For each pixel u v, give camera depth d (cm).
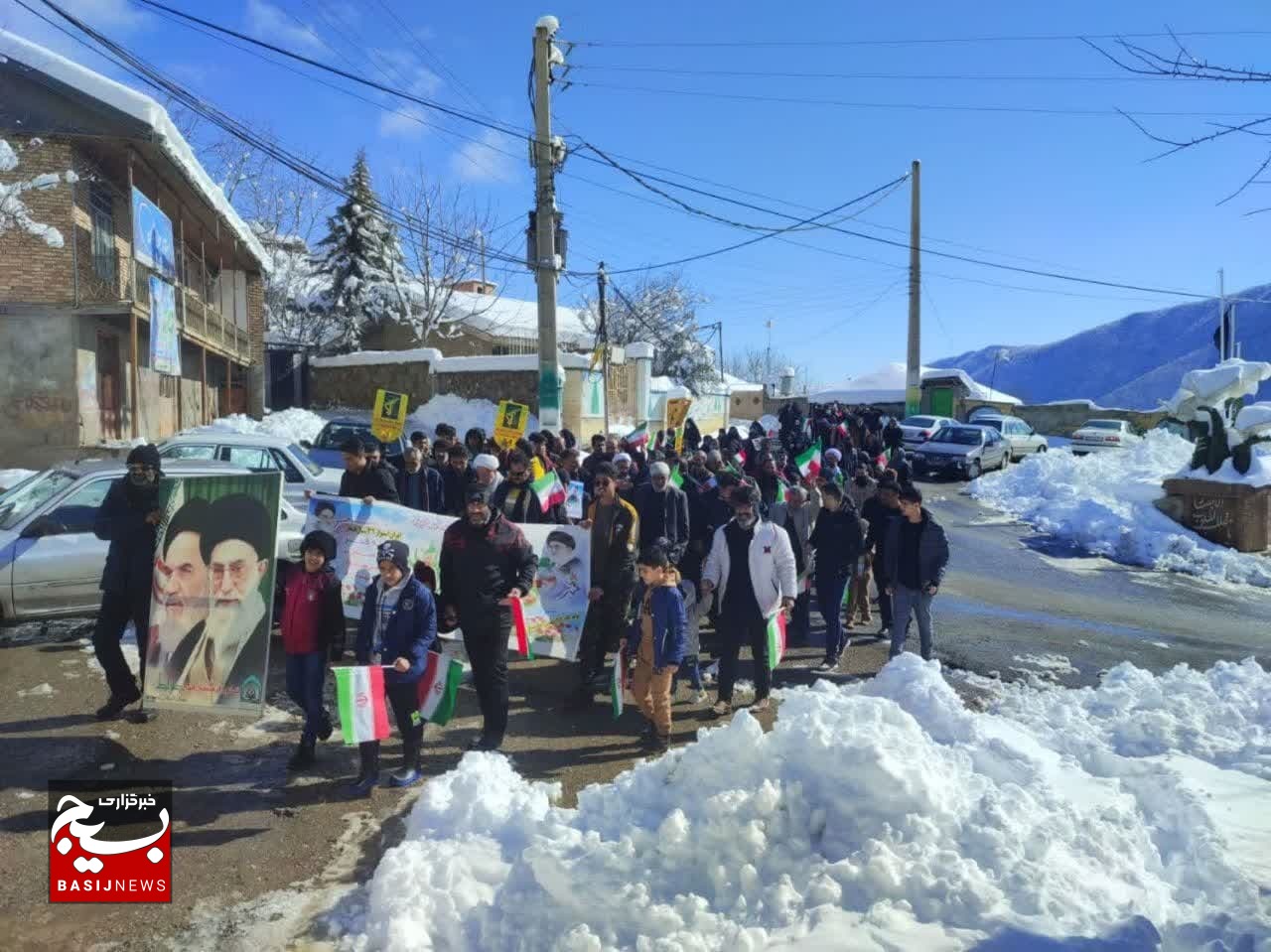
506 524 580
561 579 698
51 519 768
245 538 565
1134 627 1024
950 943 303
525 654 673
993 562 1410
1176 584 1314
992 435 2639
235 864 437
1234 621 1094
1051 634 966
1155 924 346
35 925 384
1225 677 707
